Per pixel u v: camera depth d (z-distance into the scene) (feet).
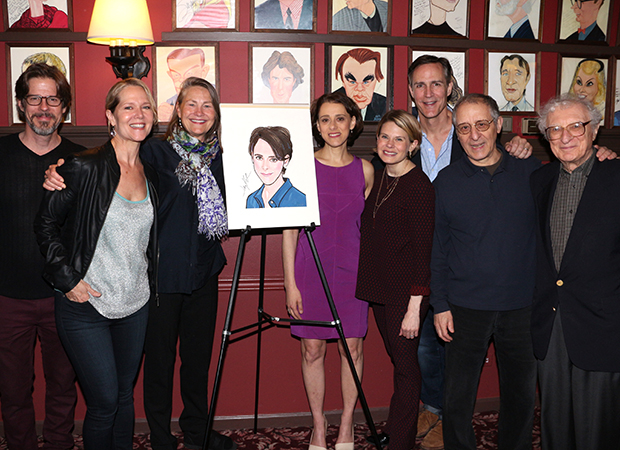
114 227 6.40
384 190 7.76
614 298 6.44
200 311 8.32
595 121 6.42
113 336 6.89
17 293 7.53
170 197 7.45
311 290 8.16
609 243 6.40
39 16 9.04
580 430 6.81
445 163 8.61
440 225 7.59
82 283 6.26
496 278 7.22
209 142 7.57
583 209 6.50
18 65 9.06
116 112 6.48
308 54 9.46
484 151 7.04
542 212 6.93
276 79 9.43
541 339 6.92
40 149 7.55
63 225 6.61
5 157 7.37
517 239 7.18
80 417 9.37
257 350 9.09
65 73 9.12
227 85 9.37
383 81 9.68
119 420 7.17
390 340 7.81
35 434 8.23
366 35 9.55
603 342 6.46
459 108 7.14
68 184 6.26
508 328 7.43
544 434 7.18
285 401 9.75
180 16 9.18
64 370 8.20
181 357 8.54
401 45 9.67
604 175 6.45
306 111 7.90
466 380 7.66
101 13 8.15
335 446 8.71
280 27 9.38
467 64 9.83
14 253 7.47
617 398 6.60
